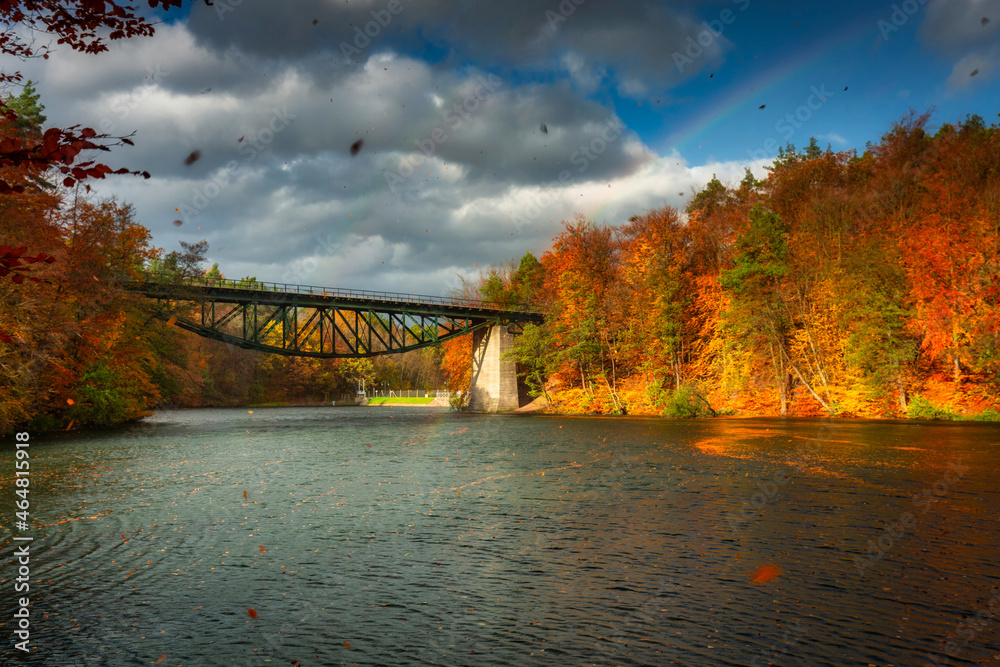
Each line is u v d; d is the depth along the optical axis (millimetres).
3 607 8961
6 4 4859
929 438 30391
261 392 115375
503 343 73750
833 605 8750
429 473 21938
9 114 4418
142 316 53469
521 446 31391
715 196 73000
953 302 42438
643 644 7582
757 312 50312
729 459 24062
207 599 9250
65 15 5008
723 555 11156
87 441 35750
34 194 31031
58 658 7332
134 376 52312
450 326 80062
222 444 33938
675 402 54344
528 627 8141
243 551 11766
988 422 39719
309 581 10023
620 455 26156
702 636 7789
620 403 61156
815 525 13258
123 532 13297
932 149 48500
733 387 52750
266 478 20969
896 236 46625
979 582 9594
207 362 97750
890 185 49250
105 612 8758
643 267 58812
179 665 7152
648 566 10602
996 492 16656
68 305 38344
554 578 10055
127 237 46188
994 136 46844
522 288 84250
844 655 7219
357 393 137250
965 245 42500
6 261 4152
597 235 63500
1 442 34812
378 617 8523
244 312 60594
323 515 14898
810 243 50938
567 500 16453
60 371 40906
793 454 25172
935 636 7703
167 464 25016
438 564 10867
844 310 47188
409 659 7254
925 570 10188
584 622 8281
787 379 51500
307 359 124312
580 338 62281
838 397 47938
